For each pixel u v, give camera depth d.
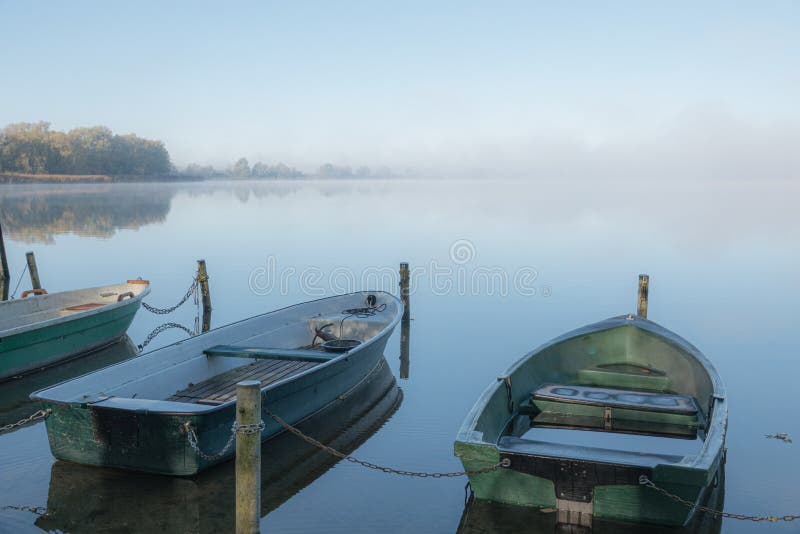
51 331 10.67
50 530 5.65
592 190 119.50
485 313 15.91
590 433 7.14
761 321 14.61
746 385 10.01
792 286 19.06
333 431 8.23
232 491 6.34
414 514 6.08
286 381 7.38
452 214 48.53
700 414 7.32
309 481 6.78
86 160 141.25
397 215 47.44
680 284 19.50
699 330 13.77
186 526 5.72
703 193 99.50
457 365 11.46
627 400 7.47
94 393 7.03
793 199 75.81
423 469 7.11
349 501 6.34
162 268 22.30
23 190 94.38
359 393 9.66
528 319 15.21
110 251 26.42
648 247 27.89
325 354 8.71
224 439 6.70
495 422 6.80
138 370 7.77
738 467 7.06
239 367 9.41
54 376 10.46
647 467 5.21
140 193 90.06
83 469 6.84
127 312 12.47
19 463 7.05
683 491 5.14
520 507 5.83
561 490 5.59
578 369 9.09
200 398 7.88
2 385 10.02
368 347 9.34
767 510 6.09
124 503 6.12
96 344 11.85
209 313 15.83
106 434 6.52
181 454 6.40
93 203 61.50
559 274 21.34
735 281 19.97
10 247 27.56
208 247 27.69
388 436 8.09
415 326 14.55
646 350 9.32
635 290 18.67
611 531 5.57
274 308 16.41
